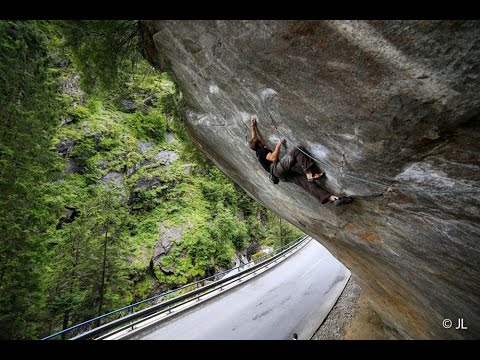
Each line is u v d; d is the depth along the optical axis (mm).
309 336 9992
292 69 2621
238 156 5902
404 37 1802
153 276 23422
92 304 16891
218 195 32219
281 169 3631
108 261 18125
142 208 28031
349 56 2133
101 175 27219
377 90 2166
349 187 3316
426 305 4473
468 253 2760
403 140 2340
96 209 20250
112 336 10047
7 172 11117
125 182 28688
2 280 11094
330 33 2119
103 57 7742
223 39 3127
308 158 3422
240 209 34656
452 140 2086
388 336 8312
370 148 2641
